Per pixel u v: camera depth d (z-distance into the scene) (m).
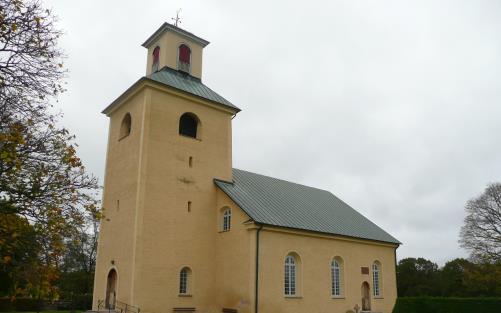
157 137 27.75
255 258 26.47
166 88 28.83
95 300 27.83
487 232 51.34
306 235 30.72
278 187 37.38
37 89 12.02
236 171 35.47
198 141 30.06
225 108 32.16
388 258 38.41
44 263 11.62
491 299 32.62
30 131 12.86
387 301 36.94
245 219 27.52
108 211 28.89
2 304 42.56
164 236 26.44
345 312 32.44
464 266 56.62
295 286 29.31
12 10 11.18
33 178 12.86
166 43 32.31
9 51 11.47
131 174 27.28
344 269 33.44
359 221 39.28
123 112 30.41
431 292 64.50
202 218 28.83
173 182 27.83
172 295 25.91
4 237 11.45
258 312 25.88
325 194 43.38
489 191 52.06
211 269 28.48
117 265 26.41
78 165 13.62
